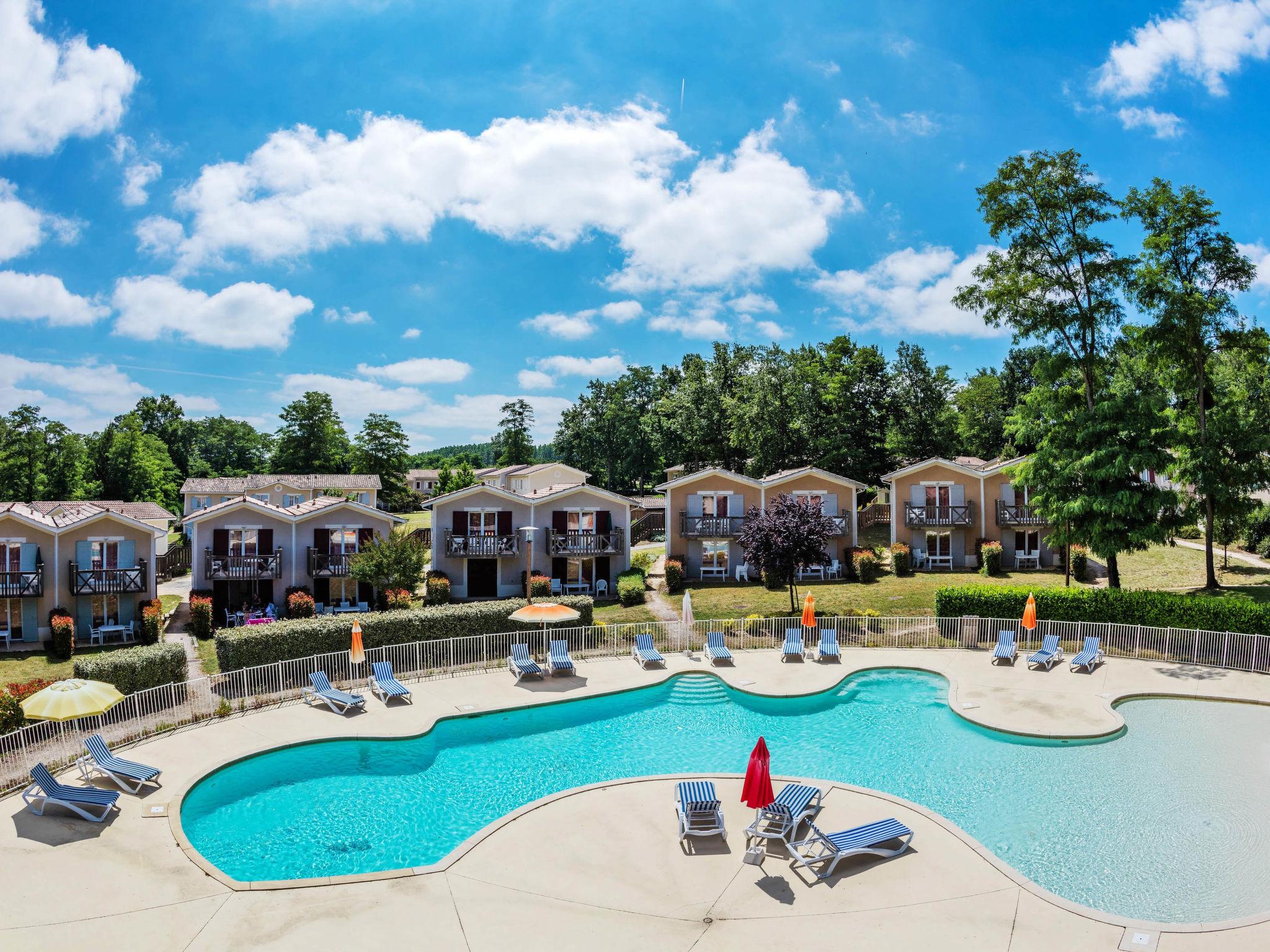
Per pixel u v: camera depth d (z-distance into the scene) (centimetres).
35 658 3597
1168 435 3494
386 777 2184
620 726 2588
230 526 4278
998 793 2017
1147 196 3484
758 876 1562
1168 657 3142
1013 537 5194
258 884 1531
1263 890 1551
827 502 5125
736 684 2948
